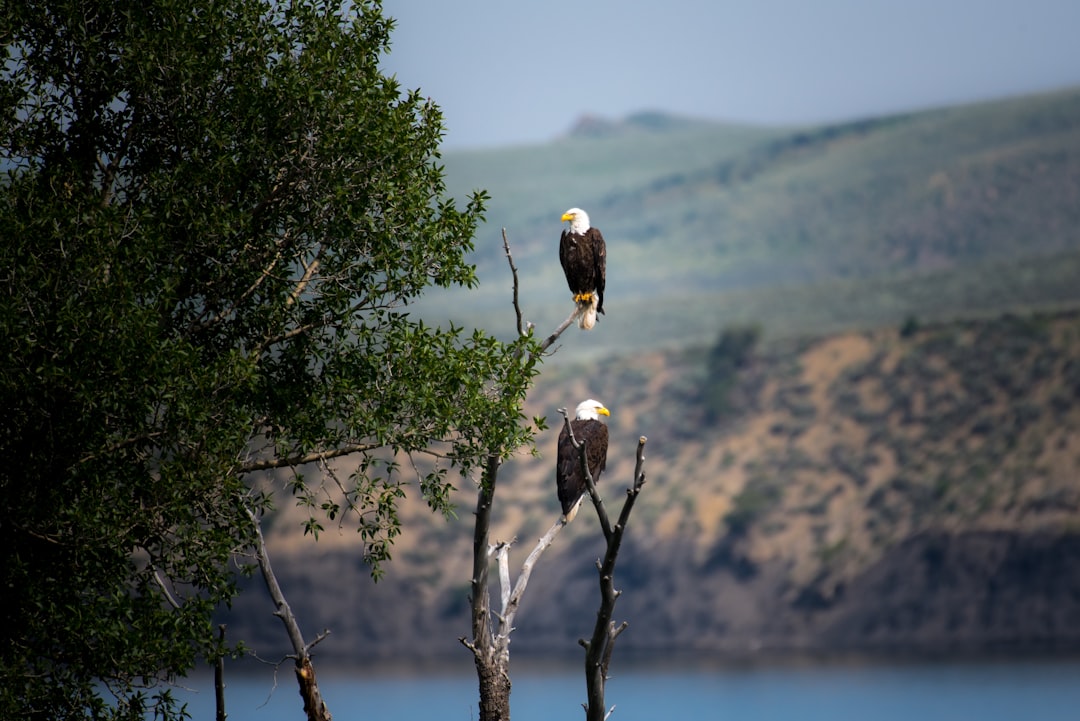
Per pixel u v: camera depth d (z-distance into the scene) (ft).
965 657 242.78
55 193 36.52
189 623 36.17
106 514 34.47
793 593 279.69
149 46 37.96
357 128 38.65
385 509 39.60
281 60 39.99
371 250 40.27
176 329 39.88
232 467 36.81
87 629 34.63
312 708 40.09
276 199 39.68
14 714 34.60
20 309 34.06
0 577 35.22
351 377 39.75
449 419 38.34
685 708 204.74
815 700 205.87
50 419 34.27
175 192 38.06
